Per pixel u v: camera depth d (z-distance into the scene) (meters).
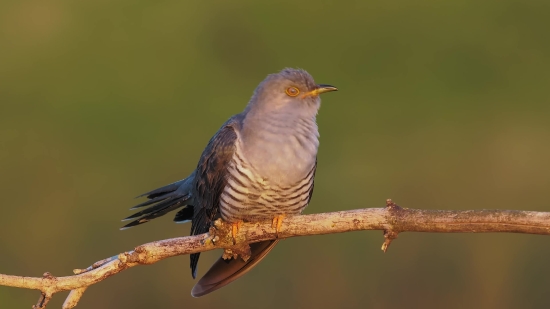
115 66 17.38
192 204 8.50
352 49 18.31
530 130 15.97
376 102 17.11
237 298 12.61
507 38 18.22
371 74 17.94
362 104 17.05
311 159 7.16
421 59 18.06
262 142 7.00
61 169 15.28
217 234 6.73
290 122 7.08
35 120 16.16
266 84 7.26
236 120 7.50
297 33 18.39
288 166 6.98
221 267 7.71
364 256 12.79
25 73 17.02
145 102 16.83
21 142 15.71
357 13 18.61
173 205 8.58
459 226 5.99
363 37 18.39
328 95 17.25
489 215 5.91
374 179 14.93
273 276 12.69
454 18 18.58
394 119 16.61
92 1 18.34
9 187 14.83
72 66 17.31
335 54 18.20
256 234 7.20
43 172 15.22
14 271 13.62
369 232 12.85
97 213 14.52
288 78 7.24
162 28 18.25
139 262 6.65
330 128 16.30
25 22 17.89
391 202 6.25
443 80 17.58
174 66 17.61
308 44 18.31
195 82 17.38
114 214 14.55
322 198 14.52
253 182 7.02
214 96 17.25
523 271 12.58
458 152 15.59
